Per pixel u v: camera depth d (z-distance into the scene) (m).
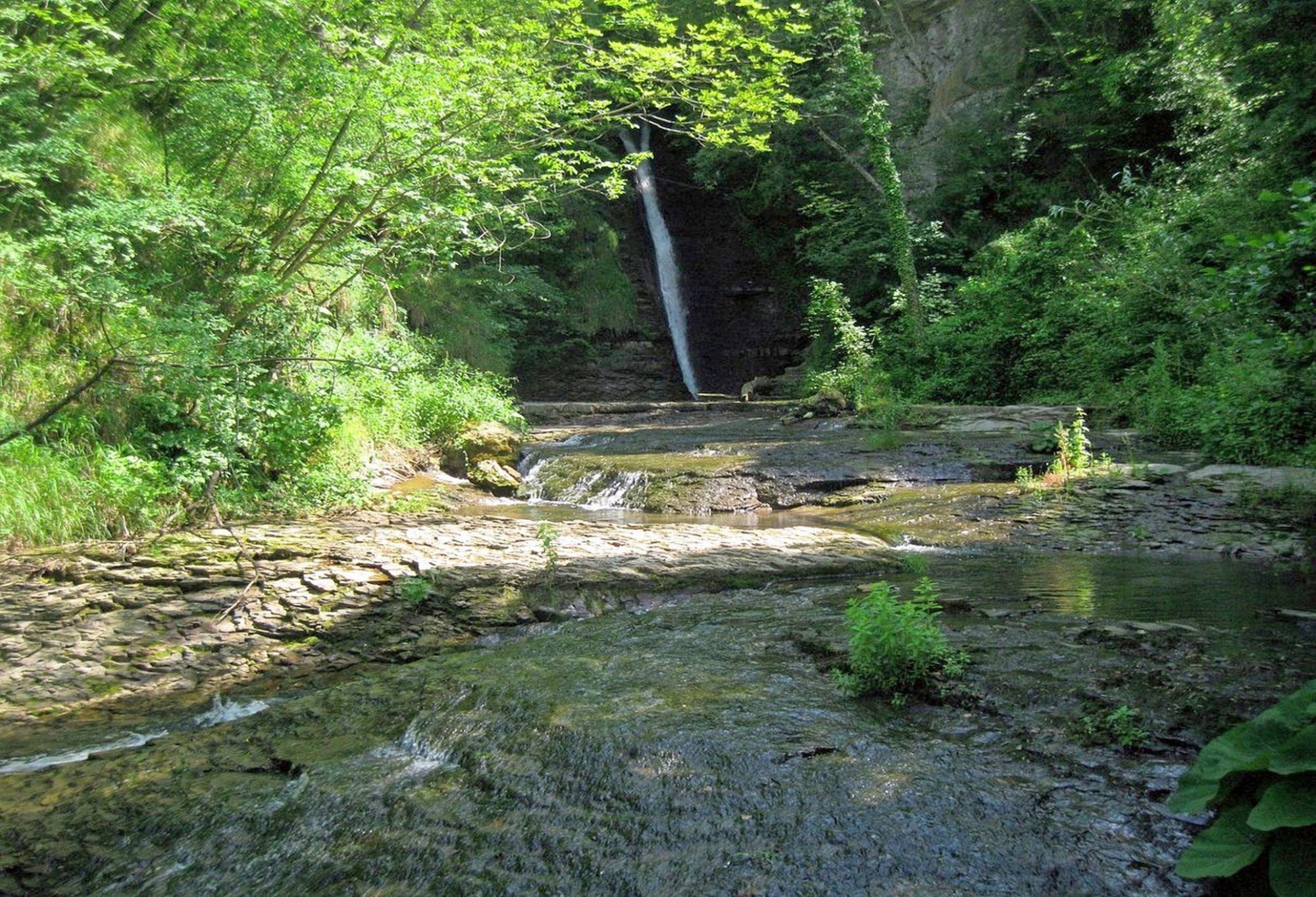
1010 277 19.80
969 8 27.55
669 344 31.28
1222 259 14.62
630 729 3.82
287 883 3.17
